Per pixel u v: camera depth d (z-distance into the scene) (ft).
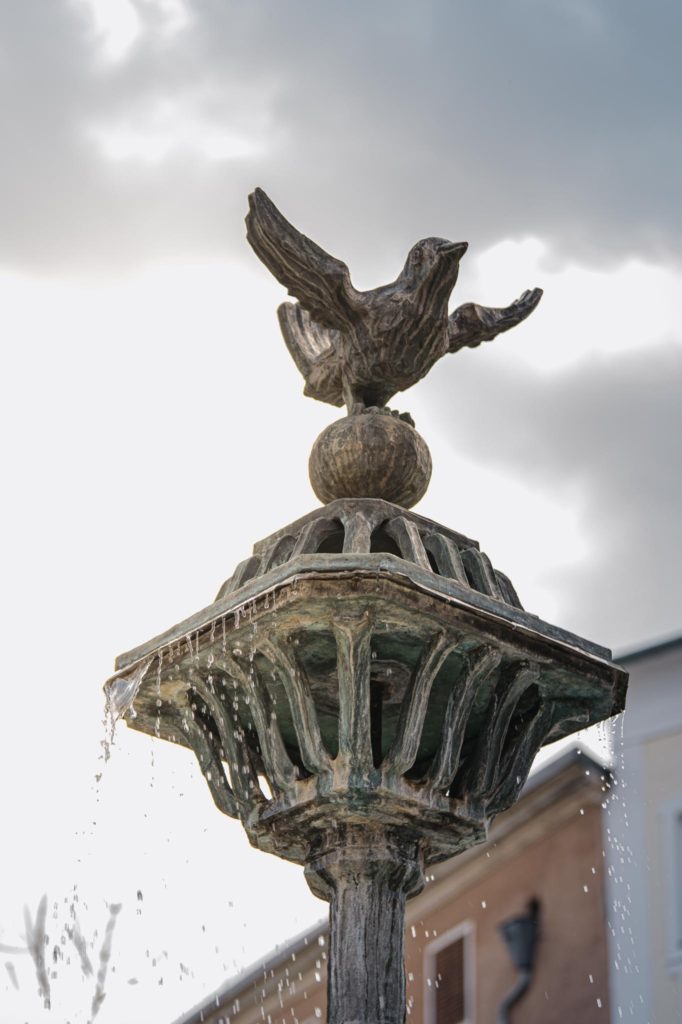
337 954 19.21
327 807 19.12
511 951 68.64
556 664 19.83
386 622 18.85
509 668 19.70
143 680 20.61
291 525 20.66
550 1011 66.85
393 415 21.75
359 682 18.80
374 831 19.26
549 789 67.92
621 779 64.80
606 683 20.25
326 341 23.45
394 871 19.33
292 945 72.79
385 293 21.36
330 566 18.54
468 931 72.64
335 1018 19.04
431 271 21.13
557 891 67.56
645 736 64.39
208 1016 74.54
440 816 19.34
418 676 19.06
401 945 19.33
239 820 20.61
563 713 20.70
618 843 64.64
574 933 66.23
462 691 19.30
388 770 18.93
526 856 69.46
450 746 19.20
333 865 19.34
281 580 18.79
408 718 18.98
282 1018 73.67
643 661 64.13
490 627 19.16
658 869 63.05
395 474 20.83
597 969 64.80
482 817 19.71
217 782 20.61
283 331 23.57
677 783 63.10
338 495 21.02
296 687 19.16
